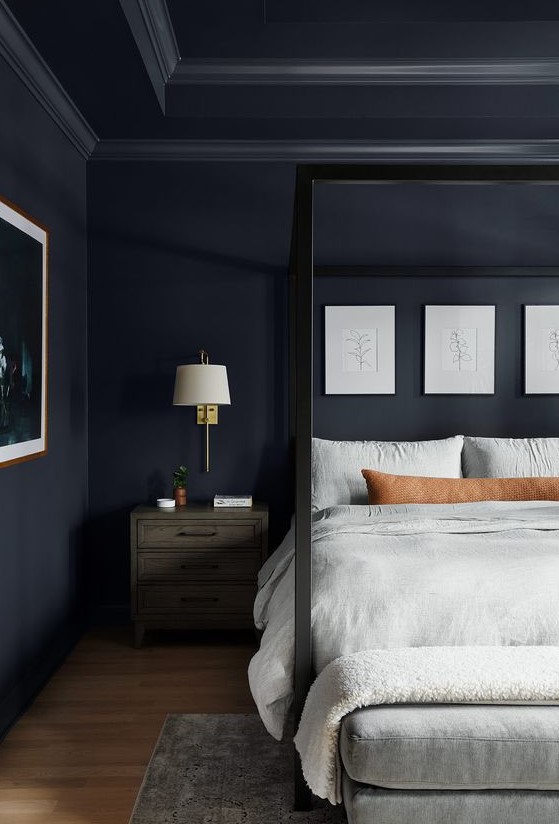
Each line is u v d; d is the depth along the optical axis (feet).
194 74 12.14
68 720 9.71
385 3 10.97
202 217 14.03
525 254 14.14
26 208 10.38
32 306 10.41
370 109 12.39
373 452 13.01
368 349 14.10
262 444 14.07
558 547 8.85
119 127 13.00
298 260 7.39
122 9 8.89
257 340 14.06
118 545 14.02
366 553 8.68
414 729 6.04
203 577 12.59
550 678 6.44
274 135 13.48
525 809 5.98
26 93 10.34
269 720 7.68
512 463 12.83
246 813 7.41
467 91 12.29
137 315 14.02
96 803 7.64
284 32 11.50
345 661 6.89
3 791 7.89
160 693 10.64
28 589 10.41
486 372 14.14
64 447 12.43
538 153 13.98
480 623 7.48
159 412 14.03
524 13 11.30
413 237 14.12
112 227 13.98
